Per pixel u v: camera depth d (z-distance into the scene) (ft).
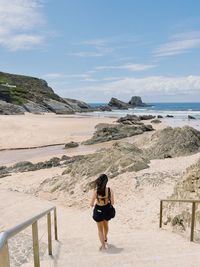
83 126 209.87
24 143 151.94
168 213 44.45
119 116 326.24
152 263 23.26
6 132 173.17
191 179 41.16
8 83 496.64
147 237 34.14
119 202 60.34
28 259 28.78
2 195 66.85
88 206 62.03
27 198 64.49
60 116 298.15
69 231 45.06
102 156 78.89
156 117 304.30
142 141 109.19
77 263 24.40
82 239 34.09
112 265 23.84
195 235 33.65
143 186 64.64
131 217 51.39
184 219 38.45
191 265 22.44
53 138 165.17
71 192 69.41
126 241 32.09
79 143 154.30
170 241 31.91
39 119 242.58
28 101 368.48
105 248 29.17
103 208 29.81
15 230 12.07
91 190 67.51
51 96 442.91
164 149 100.17
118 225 47.85
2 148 141.79
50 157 122.21
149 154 97.40
